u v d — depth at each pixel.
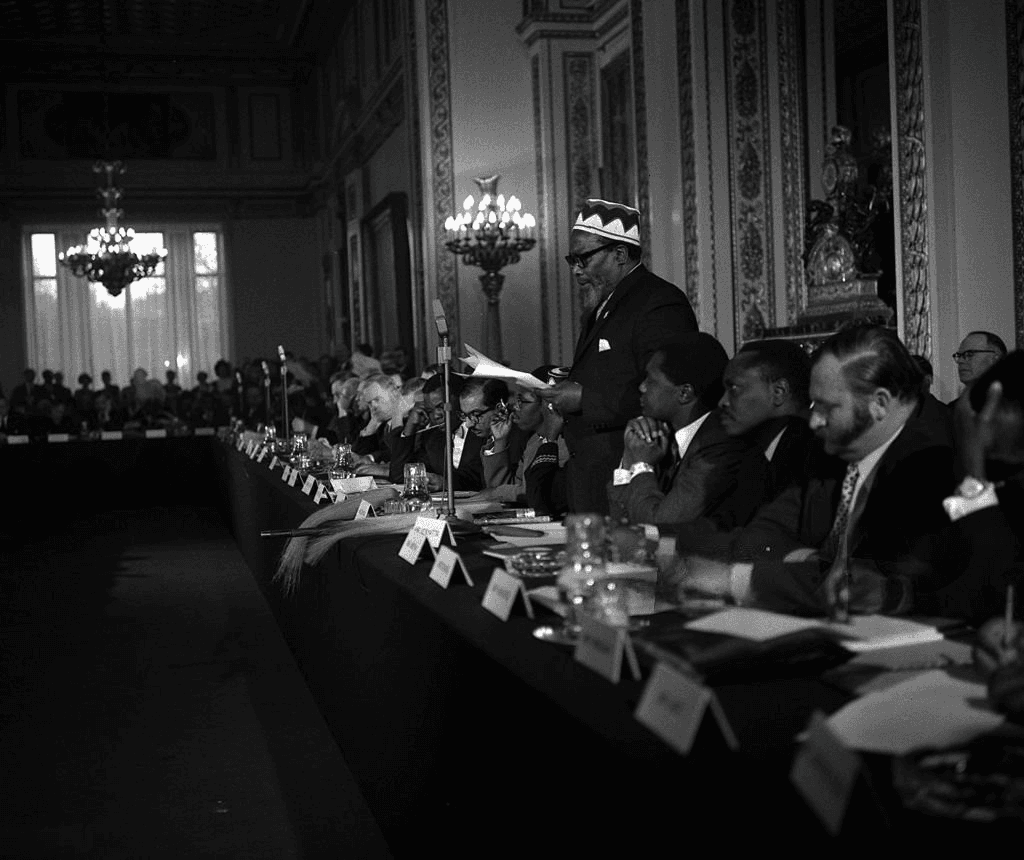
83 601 8.01
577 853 1.74
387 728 3.18
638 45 8.70
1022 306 5.02
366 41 18.36
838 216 7.55
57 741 4.75
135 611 7.57
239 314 23.50
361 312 19.03
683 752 1.52
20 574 9.39
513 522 3.98
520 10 12.49
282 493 6.16
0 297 22.50
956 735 1.55
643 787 1.52
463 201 12.47
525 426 4.80
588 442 4.00
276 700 5.24
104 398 18.66
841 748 1.34
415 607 2.76
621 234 4.01
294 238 23.70
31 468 14.69
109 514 14.35
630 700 1.80
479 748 2.26
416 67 12.69
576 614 2.28
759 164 8.16
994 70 5.10
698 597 2.62
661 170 8.53
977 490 2.29
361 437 8.34
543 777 1.89
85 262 19.91
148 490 15.09
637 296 3.96
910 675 1.85
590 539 2.32
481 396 5.34
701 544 2.92
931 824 1.40
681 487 3.18
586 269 4.08
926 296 5.39
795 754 1.58
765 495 3.12
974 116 5.21
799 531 2.95
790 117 8.20
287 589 5.75
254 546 8.40
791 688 1.87
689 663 1.86
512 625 2.38
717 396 3.38
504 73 12.49
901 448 2.62
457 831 2.45
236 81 23.17
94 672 5.93
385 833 3.31
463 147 12.45
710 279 8.10
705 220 8.09
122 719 5.05
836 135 7.61
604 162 12.20
